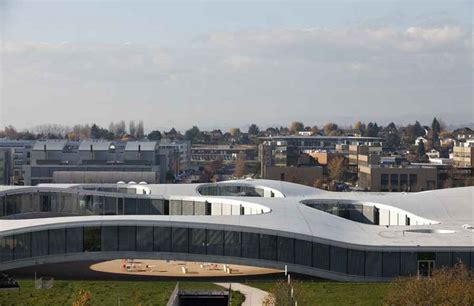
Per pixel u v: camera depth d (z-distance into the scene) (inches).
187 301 2925.7
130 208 4633.4
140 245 3425.2
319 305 2775.6
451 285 2314.2
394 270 3240.7
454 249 3208.7
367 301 2829.7
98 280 3277.6
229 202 4261.8
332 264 3314.5
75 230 3403.1
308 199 4335.6
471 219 3909.9
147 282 3169.3
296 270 3353.8
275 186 4980.3
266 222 3484.3
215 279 3339.1
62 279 3304.6
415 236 3432.6
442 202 4190.5
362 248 3262.8
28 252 3361.2
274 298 2635.3
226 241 3398.1
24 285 3093.0
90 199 4680.1
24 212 4692.4
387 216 4190.5
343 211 4340.6
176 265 3636.8
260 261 3378.4
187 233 3420.3
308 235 3336.6
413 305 2268.7
